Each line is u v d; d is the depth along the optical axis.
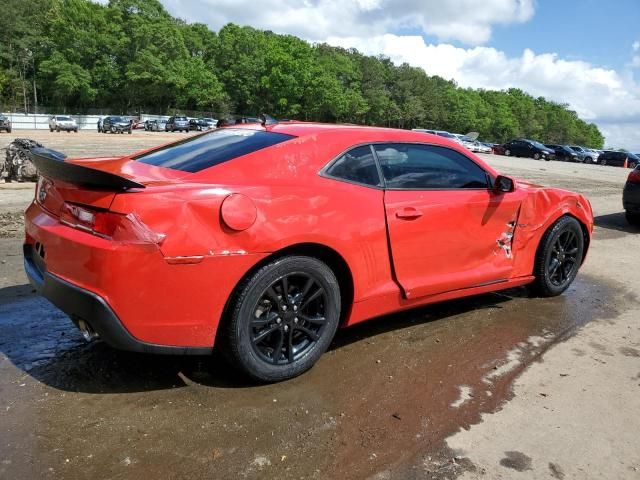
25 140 10.62
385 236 3.30
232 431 2.53
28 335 3.45
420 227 3.48
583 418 2.82
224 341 2.81
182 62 83.94
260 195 2.80
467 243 3.82
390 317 4.12
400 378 3.14
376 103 105.69
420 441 2.54
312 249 3.03
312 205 2.97
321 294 3.06
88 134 42.41
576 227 4.74
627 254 6.91
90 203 2.55
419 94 116.19
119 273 2.46
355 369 3.22
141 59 77.12
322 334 3.11
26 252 3.22
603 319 4.33
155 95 82.75
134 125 62.88
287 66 87.88
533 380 3.21
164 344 2.62
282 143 3.12
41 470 2.18
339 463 2.35
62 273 2.65
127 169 3.11
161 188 2.59
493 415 2.80
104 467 2.23
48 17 79.81
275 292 2.91
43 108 76.56
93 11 80.75
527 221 4.30
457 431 2.64
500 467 2.38
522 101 148.00
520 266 4.35
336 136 3.30
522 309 4.47
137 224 2.47
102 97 81.62
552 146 46.00
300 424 2.62
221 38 97.56
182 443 2.42
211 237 2.62
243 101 94.06
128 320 2.52
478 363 3.40
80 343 3.36
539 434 2.65
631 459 2.49
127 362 3.14
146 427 2.52
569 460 2.46
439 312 4.30
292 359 3.02
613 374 3.35
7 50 79.81
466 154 3.95
